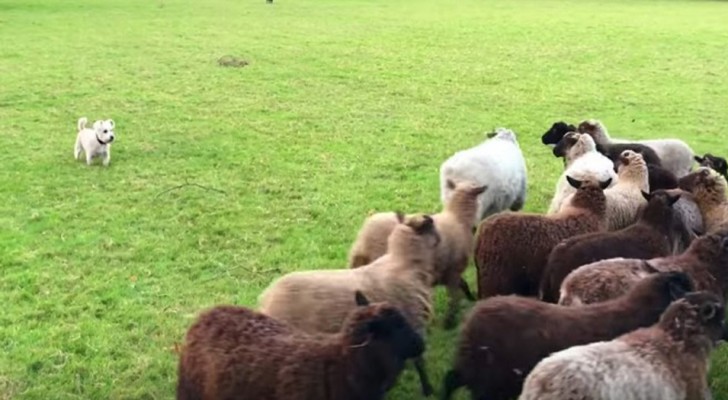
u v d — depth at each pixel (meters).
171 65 25.80
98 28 33.84
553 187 14.30
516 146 12.37
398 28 36.72
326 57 28.06
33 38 30.48
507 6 49.69
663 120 19.88
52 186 13.87
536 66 27.45
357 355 6.11
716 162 12.74
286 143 16.86
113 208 12.84
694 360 6.18
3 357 8.45
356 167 15.23
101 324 9.17
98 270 10.59
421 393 7.80
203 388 6.33
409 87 23.31
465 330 6.84
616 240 8.36
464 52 30.12
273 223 12.30
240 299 9.83
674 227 8.94
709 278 7.78
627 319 6.75
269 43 30.98
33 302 9.69
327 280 7.55
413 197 13.59
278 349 6.25
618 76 25.86
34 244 11.38
